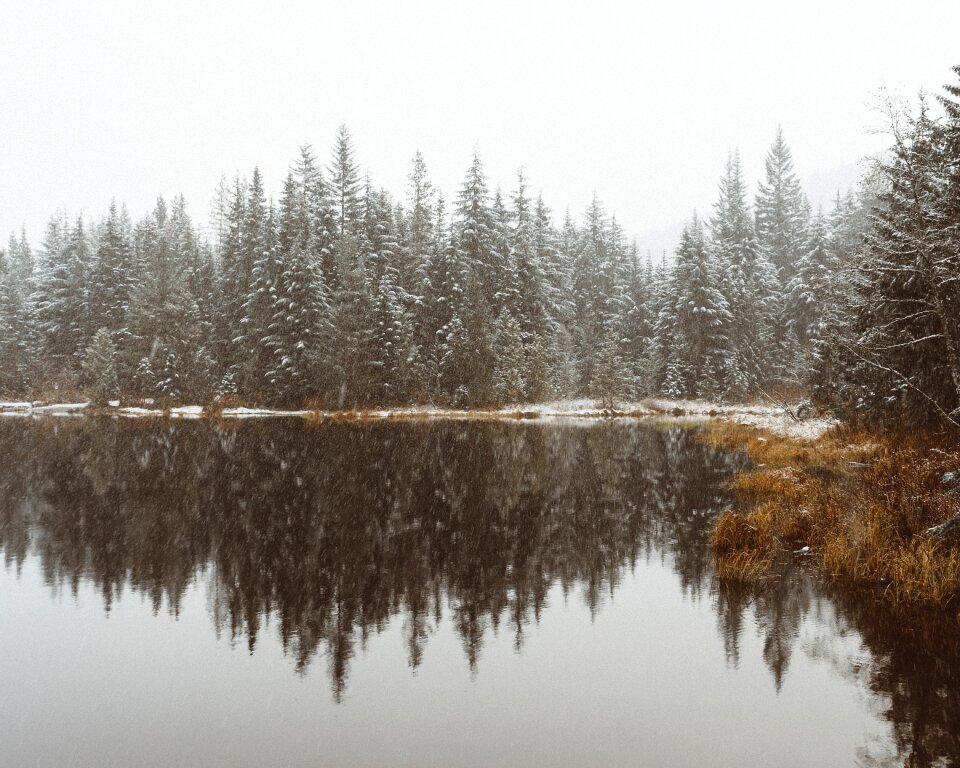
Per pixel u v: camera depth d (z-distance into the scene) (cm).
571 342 5138
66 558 888
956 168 1136
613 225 6900
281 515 1162
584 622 660
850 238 4438
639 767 403
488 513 1186
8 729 452
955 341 1195
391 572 829
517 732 449
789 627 632
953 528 731
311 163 5197
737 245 5812
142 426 3080
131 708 484
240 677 538
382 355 4166
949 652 564
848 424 1897
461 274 4591
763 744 431
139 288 4675
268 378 4206
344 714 475
